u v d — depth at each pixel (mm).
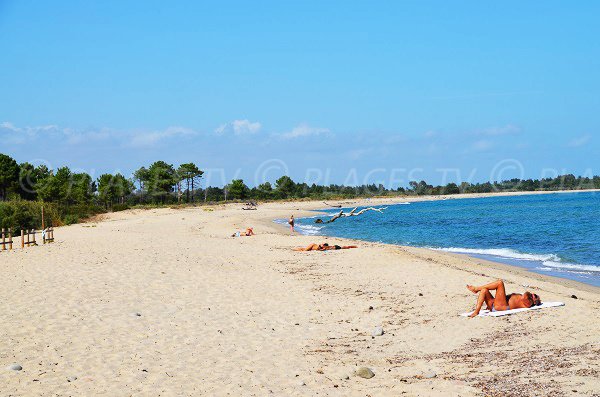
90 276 19500
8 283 18125
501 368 9992
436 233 51156
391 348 11883
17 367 10023
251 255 28406
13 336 12125
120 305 15344
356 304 16484
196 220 65875
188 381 9586
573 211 81438
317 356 11281
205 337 12555
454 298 16828
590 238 41562
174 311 15008
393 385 9430
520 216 73188
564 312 13938
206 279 20000
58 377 9648
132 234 41594
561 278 23750
